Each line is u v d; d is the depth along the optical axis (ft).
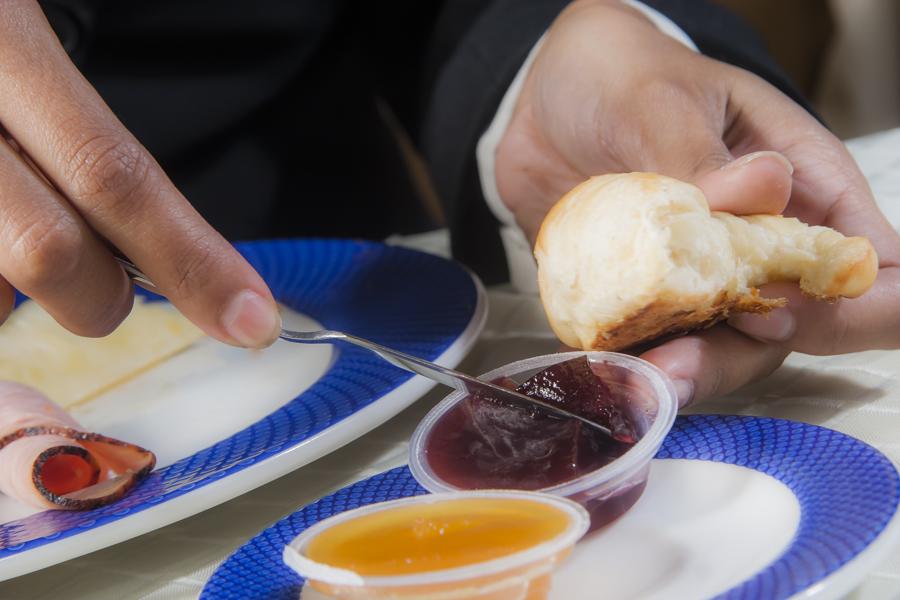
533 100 1.90
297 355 1.77
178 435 1.65
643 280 1.28
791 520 1.20
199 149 2.68
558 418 1.30
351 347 1.70
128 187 1.35
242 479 1.38
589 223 1.31
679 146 1.49
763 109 1.56
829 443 1.27
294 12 2.65
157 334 1.91
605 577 1.21
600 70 1.67
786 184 1.35
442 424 1.34
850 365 1.50
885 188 1.99
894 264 1.46
